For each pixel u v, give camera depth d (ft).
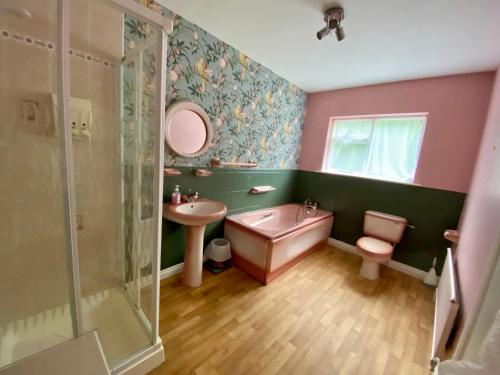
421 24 4.95
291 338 5.07
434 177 7.90
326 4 4.60
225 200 8.16
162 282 6.70
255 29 5.84
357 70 7.80
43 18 3.56
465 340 3.00
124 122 4.70
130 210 4.95
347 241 10.23
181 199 6.57
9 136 3.56
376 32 5.39
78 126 4.08
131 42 4.71
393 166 9.00
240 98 7.69
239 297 6.34
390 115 8.79
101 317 4.78
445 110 7.54
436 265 8.05
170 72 5.74
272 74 8.68
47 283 4.31
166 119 5.82
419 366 4.60
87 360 2.52
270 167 9.84
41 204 4.00
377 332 5.44
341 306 6.31
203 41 6.18
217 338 4.90
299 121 10.89
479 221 4.51
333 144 10.63
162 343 4.64
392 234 8.40
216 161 7.22
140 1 4.90
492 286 2.66
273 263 7.04
